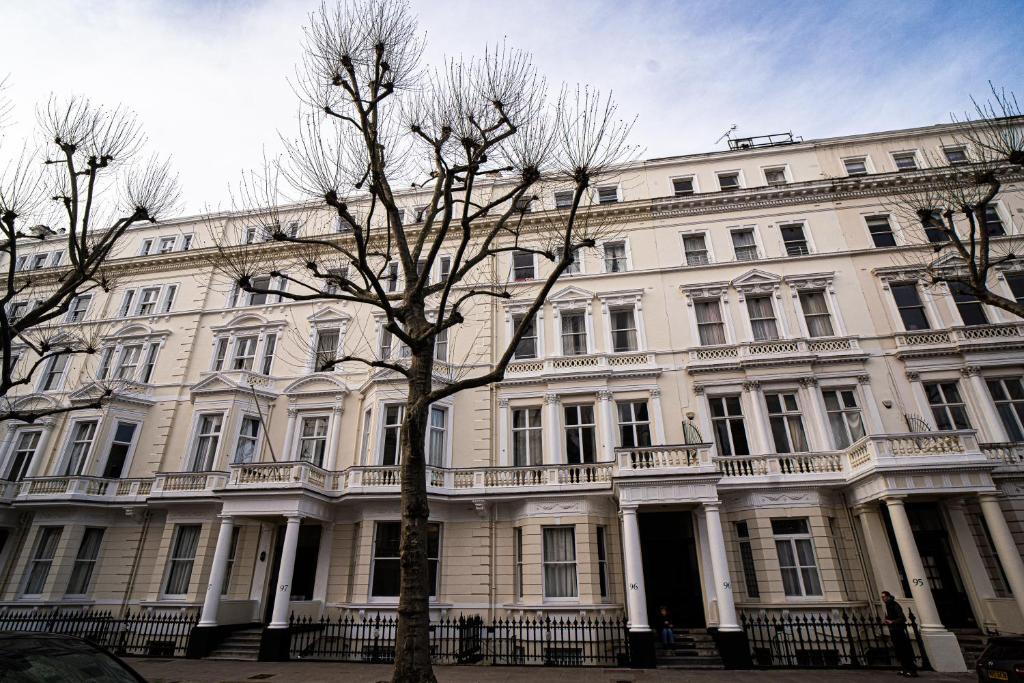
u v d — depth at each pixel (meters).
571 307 22.19
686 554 18.12
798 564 16.50
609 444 19.20
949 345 18.78
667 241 23.03
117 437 22.27
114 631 18.31
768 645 15.52
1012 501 16.28
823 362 19.25
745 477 17.33
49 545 20.64
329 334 23.84
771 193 22.86
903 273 20.67
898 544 14.65
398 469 18.23
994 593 15.12
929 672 12.98
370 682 11.97
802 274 21.19
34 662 5.21
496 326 22.33
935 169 21.69
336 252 24.58
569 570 17.22
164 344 24.67
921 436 15.48
